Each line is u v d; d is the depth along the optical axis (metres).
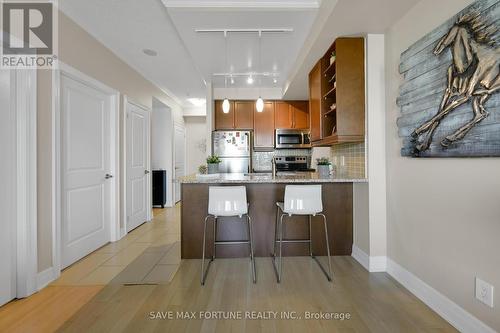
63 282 2.26
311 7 2.37
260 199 2.86
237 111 5.08
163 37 2.97
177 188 6.39
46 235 2.22
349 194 2.87
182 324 1.69
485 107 1.38
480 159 1.45
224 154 4.84
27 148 2.01
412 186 2.06
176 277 2.36
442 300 1.75
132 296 2.04
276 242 2.87
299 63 3.36
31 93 2.04
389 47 2.37
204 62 3.63
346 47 2.53
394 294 2.05
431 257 1.85
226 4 2.33
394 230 2.33
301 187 2.38
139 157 4.18
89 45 2.84
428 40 1.79
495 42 1.33
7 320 1.73
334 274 2.40
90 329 1.64
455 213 1.63
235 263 2.67
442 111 1.67
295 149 5.40
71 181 2.64
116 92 3.39
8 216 1.94
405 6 2.00
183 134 6.81
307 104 5.14
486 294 1.43
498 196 1.36
